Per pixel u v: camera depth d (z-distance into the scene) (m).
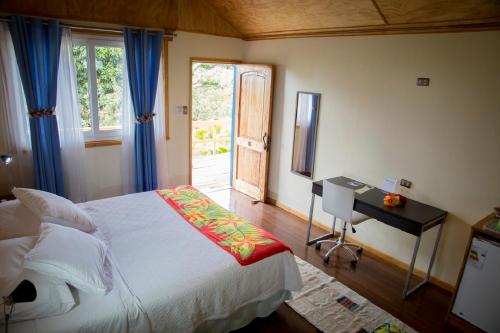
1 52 3.40
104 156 4.36
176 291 2.10
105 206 3.20
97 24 3.92
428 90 3.27
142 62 4.19
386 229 3.75
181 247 2.55
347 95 3.96
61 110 3.84
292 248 3.94
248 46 5.16
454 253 3.26
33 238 2.26
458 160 3.15
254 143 5.18
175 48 4.57
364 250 3.99
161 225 2.89
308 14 3.82
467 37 2.96
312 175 4.52
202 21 4.67
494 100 2.88
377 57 3.61
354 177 4.02
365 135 3.84
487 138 2.95
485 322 2.67
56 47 3.60
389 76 3.54
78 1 3.71
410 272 3.11
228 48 5.08
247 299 2.42
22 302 1.74
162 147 4.68
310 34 4.21
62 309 1.85
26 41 3.45
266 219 4.68
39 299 1.78
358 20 3.52
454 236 3.25
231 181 5.86
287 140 4.81
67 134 3.91
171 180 5.02
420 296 3.21
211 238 2.69
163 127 4.64
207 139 7.76
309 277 3.37
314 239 4.15
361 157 3.92
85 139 4.21
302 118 4.52
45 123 3.72
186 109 4.88
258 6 4.14
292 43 4.50
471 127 3.03
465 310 2.77
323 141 4.31
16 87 3.59
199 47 4.79
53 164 3.86
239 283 2.35
